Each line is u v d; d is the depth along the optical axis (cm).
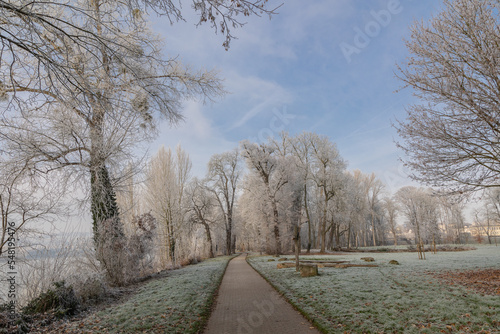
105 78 552
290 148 3600
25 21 368
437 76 921
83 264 1049
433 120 922
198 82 1006
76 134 966
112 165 1091
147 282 1336
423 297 740
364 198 4316
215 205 4103
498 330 506
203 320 679
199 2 382
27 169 855
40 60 404
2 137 739
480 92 873
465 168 946
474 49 838
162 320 670
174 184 2753
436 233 4084
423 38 942
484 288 787
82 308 841
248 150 3212
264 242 3681
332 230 4084
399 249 3806
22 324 646
